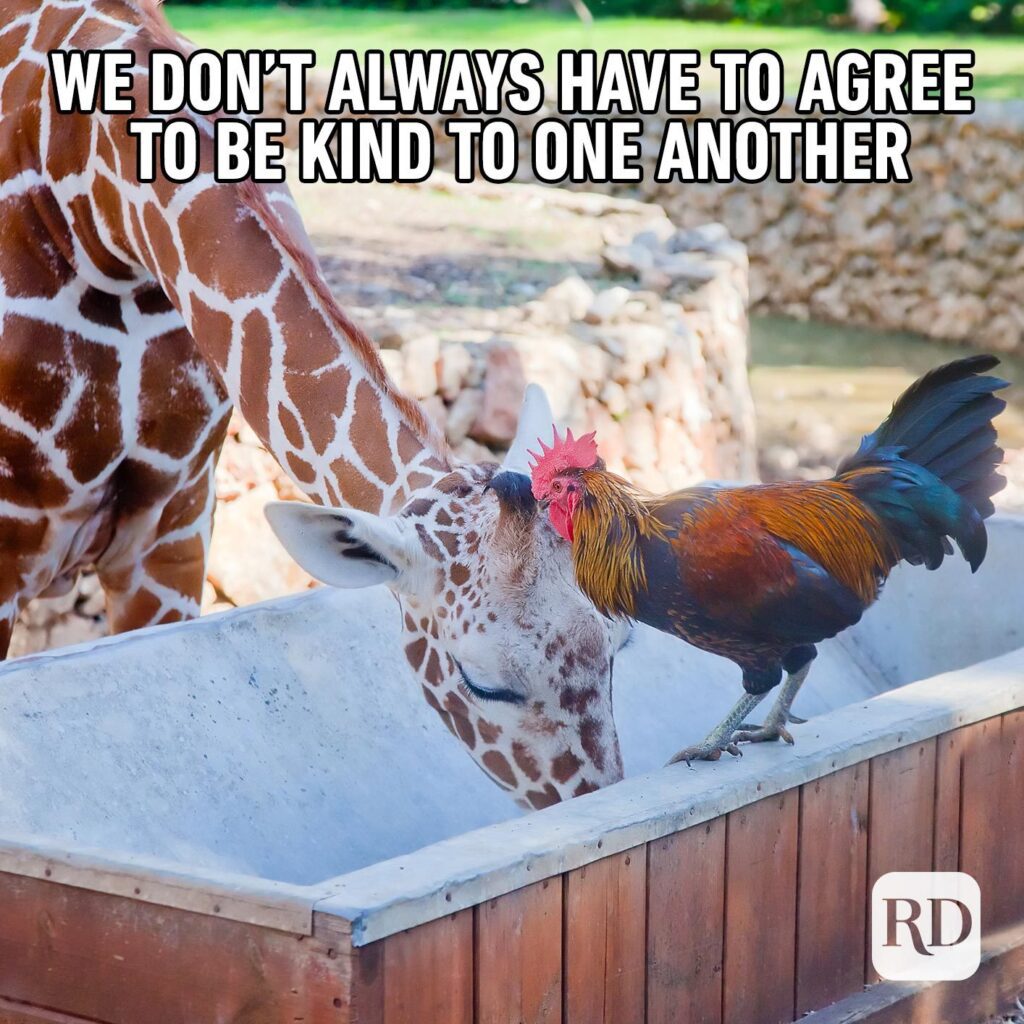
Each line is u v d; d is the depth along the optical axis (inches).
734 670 649.6
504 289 1267.2
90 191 588.1
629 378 1072.2
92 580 913.5
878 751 461.4
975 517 421.4
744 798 424.5
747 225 1909.4
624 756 590.2
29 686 476.7
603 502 419.2
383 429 510.0
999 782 507.5
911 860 480.1
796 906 447.8
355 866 517.7
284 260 538.9
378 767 544.7
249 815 503.5
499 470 477.4
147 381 628.7
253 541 948.0
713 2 3181.6
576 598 453.4
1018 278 1781.5
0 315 601.9
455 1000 366.6
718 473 1182.3
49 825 456.8
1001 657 531.8
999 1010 508.1
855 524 417.7
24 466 619.5
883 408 1515.7
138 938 373.7
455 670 460.4
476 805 562.6
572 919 389.7
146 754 491.8
